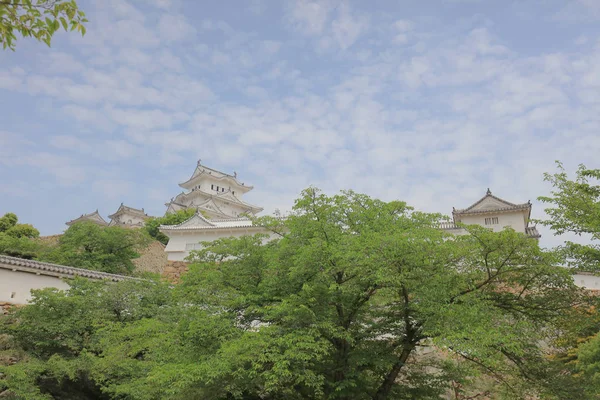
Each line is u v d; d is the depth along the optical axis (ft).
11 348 58.90
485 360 37.24
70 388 60.39
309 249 43.96
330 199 50.62
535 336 44.93
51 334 61.11
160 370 42.96
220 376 41.78
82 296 64.90
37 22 23.63
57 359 56.34
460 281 45.34
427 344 51.29
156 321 56.03
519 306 48.19
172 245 136.46
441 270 43.80
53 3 23.20
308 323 44.06
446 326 39.09
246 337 41.29
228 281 54.19
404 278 41.24
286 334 41.91
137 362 52.37
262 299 50.83
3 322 63.05
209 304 50.26
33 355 59.21
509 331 39.83
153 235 190.60
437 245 42.11
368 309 51.78
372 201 53.26
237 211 260.21
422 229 45.09
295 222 50.21
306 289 43.14
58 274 78.13
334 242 47.09
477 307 40.73
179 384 39.63
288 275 47.67
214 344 45.88
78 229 112.47
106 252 109.09
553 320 47.42
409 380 53.42
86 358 56.70
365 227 48.67
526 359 48.34
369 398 48.78
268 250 54.44
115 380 53.88
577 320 45.78
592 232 45.24
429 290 41.09
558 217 48.42
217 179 269.64
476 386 61.21
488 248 43.45
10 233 143.33
